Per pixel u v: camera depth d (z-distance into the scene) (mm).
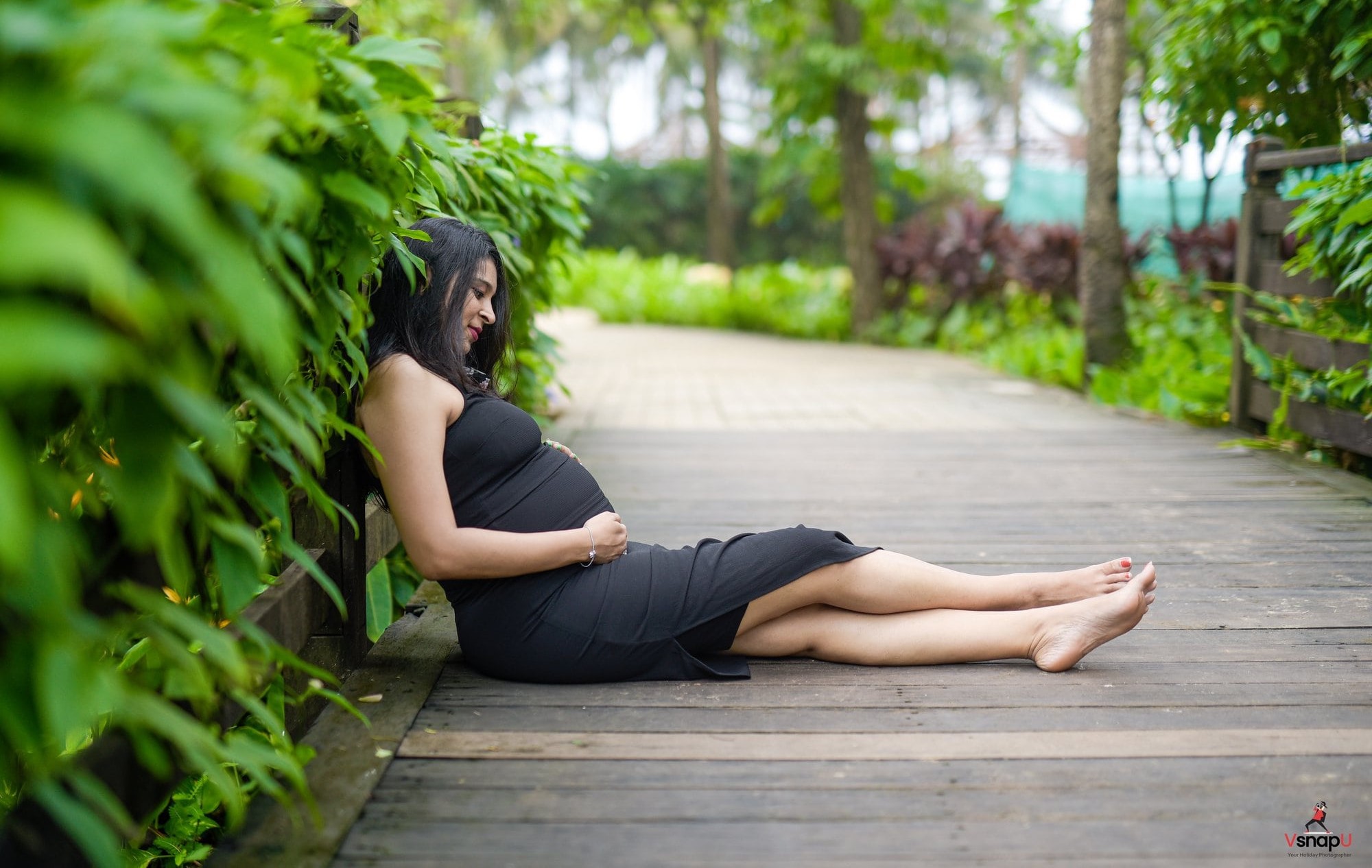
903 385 8195
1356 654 2543
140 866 2004
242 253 1223
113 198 1018
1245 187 5469
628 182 26562
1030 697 2281
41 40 917
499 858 1652
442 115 2979
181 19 1041
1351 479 4535
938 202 24375
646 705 2240
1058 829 1739
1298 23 5184
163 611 1378
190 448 1531
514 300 3691
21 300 926
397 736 2074
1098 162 7656
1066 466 4969
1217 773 1932
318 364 1808
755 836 1721
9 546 855
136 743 1427
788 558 2352
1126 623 2393
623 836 1719
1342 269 4359
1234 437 5570
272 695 1925
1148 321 9070
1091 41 7648
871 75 11875
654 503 4258
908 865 1633
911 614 2479
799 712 2201
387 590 2936
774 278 15445
